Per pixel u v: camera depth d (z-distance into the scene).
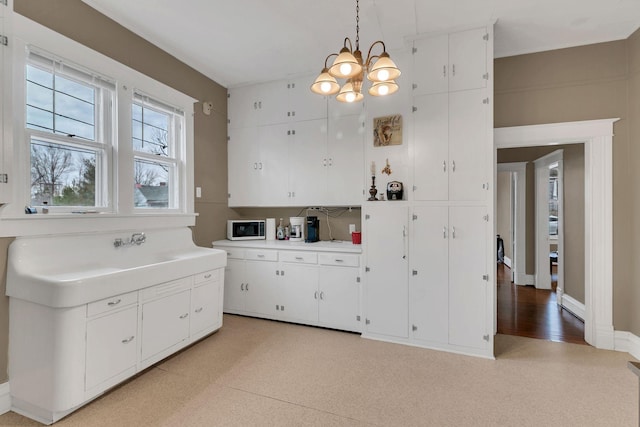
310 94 3.93
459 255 2.99
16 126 2.14
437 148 3.05
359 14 2.73
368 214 3.31
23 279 2.03
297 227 4.07
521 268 5.64
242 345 3.13
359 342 3.21
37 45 2.22
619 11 2.64
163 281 2.63
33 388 2.02
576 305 4.04
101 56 2.64
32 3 2.23
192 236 3.71
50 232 2.29
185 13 2.72
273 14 2.73
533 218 5.56
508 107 3.34
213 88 4.07
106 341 2.20
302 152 3.96
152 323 2.56
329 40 3.17
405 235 3.17
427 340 3.09
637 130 2.88
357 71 1.84
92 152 2.68
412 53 3.12
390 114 3.36
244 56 3.50
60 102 2.44
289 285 3.72
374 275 3.29
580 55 3.14
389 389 2.36
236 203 4.29
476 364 2.75
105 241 2.67
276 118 4.09
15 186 2.13
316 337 3.33
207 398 2.24
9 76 2.00
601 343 3.06
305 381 2.47
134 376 2.52
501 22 2.84
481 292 2.92
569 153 4.30
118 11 2.70
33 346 2.02
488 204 2.90
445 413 2.07
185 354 2.93
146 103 3.12
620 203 3.01
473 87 2.94
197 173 3.80
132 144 2.96
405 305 3.17
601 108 3.07
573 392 2.30
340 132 3.79
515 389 2.35
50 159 2.39
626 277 3.00
